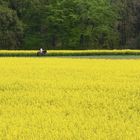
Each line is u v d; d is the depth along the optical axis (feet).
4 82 78.89
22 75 92.02
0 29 331.57
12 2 352.08
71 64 129.08
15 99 61.16
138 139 41.16
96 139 41.37
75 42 351.67
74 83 76.64
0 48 331.77
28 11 351.67
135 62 139.85
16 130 43.96
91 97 61.77
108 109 53.88
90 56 233.14
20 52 232.32
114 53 244.22
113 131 43.78
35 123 47.01
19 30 337.31
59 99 60.80
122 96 62.90
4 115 50.75
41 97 62.28
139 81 80.07
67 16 352.49
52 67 114.93
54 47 353.51
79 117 49.60
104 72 98.22
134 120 48.55
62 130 44.27
